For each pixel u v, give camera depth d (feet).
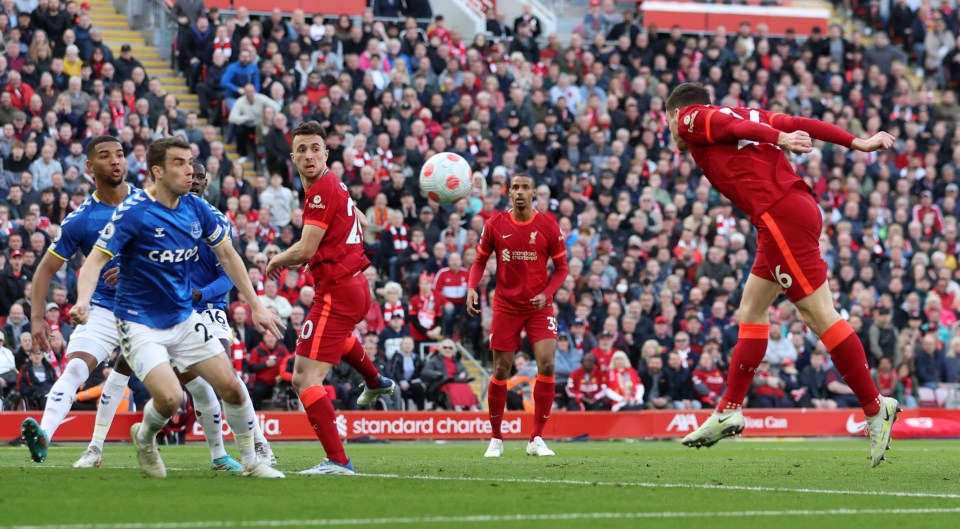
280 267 58.95
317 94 159.12
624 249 152.66
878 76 198.80
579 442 118.11
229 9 174.09
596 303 141.08
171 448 97.71
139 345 52.19
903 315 154.30
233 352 115.14
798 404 138.51
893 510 44.14
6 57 145.18
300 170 59.26
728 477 60.23
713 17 203.82
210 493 47.26
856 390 56.18
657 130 177.99
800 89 190.49
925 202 175.73
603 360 131.44
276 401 117.60
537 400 82.23
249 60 156.97
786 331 144.46
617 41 192.13
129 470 61.16
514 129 166.81
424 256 141.28
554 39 187.21
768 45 198.08
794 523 39.96
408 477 57.21
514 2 203.21
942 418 134.82
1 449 92.68
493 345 81.20
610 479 57.98
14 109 137.28
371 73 165.68
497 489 50.70
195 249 53.11
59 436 102.83
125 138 139.54
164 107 148.66
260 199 141.28
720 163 57.06
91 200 64.08
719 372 135.54
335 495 46.91
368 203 146.41
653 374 133.28
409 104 159.22
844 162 179.83
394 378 123.34
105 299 66.39
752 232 161.68
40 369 108.99
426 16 187.32
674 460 77.25
